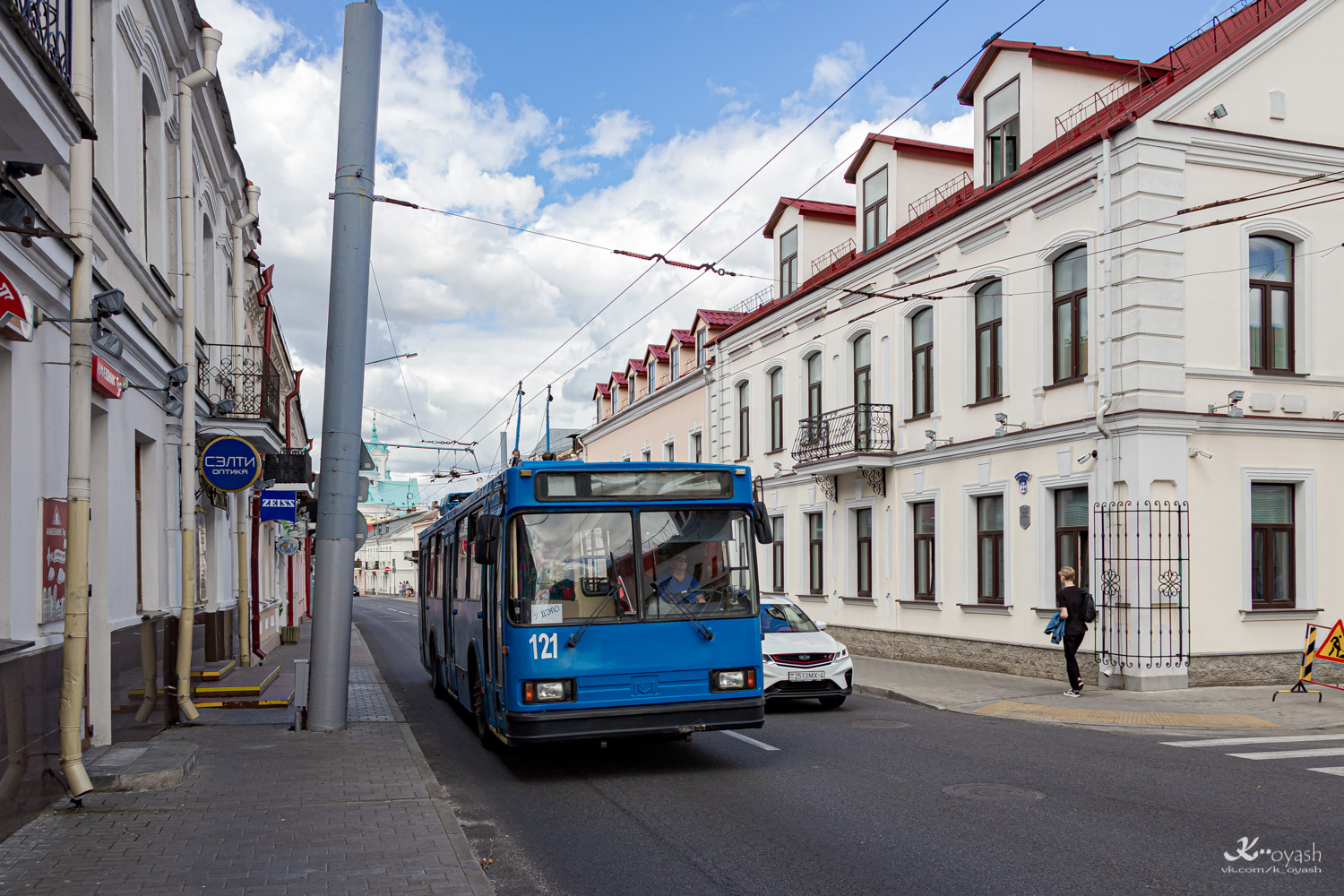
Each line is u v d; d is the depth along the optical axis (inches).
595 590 369.7
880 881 233.0
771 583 1141.1
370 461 502.6
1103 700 564.7
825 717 542.3
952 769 370.3
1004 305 732.7
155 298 499.5
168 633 485.1
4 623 282.5
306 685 479.8
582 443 1932.8
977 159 784.3
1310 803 303.0
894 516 879.1
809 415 1061.1
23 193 277.4
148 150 527.8
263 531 1053.8
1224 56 633.6
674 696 369.7
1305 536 639.1
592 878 244.4
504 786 364.5
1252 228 639.1
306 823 287.0
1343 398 652.7
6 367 285.7
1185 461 609.3
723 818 301.6
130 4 458.0
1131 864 240.5
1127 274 614.5
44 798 298.4
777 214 1149.7
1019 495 714.2
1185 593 603.8
